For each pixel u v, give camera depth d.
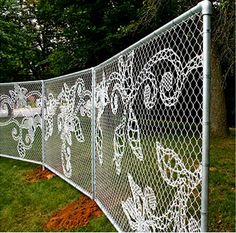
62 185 5.44
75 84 5.05
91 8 10.91
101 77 4.14
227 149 6.83
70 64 11.46
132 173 3.18
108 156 3.96
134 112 3.01
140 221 2.99
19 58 11.27
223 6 6.01
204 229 1.90
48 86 6.19
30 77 18.39
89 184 4.70
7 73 11.57
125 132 3.31
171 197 2.48
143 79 2.77
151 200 2.73
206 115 1.87
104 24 10.73
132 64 3.01
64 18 11.44
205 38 1.85
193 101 2.25
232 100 10.51
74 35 11.27
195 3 7.45
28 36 11.20
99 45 10.94
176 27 2.19
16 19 12.64
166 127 2.38
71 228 3.93
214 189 4.60
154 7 7.54
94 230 3.78
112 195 3.84
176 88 2.16
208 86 1.86
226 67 8.30
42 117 6.47
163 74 2.35
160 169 2.49
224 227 3.52
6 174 6.44
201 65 1.90
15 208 4.79
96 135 4.41
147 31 9.61
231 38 6.62
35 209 4.67
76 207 4.48
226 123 8.23
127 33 9.53
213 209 3.92
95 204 4.44
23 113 7.00
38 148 6.72
